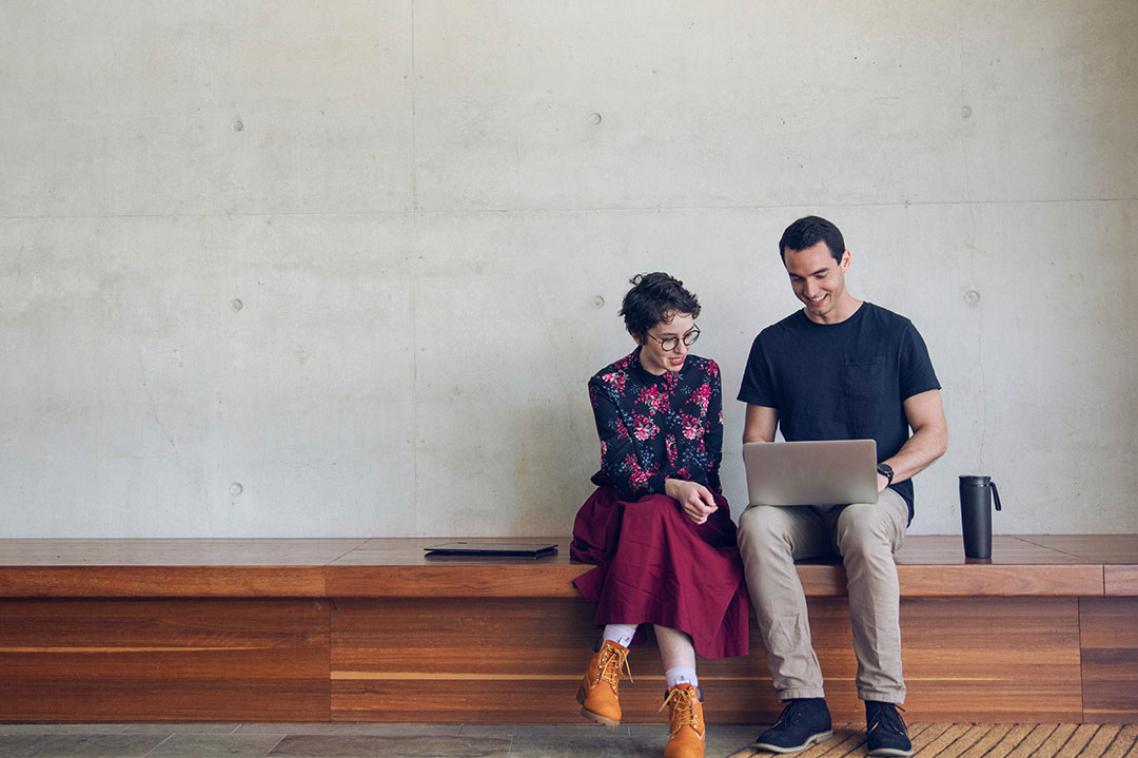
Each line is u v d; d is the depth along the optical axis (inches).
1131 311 124.3
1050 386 124.9
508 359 129.0
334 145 131.3
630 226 128.7
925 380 100.7
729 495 126.2
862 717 98.9
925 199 126.6
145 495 130.8
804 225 100.3
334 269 130.6
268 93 132.1
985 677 98.0
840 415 102.3
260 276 131.0
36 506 131.6
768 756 89.1
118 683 103.9
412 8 131.6
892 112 127.3
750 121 128.4
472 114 130.6
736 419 126.6
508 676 102.0
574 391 128.3
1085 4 126.0
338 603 103.1
